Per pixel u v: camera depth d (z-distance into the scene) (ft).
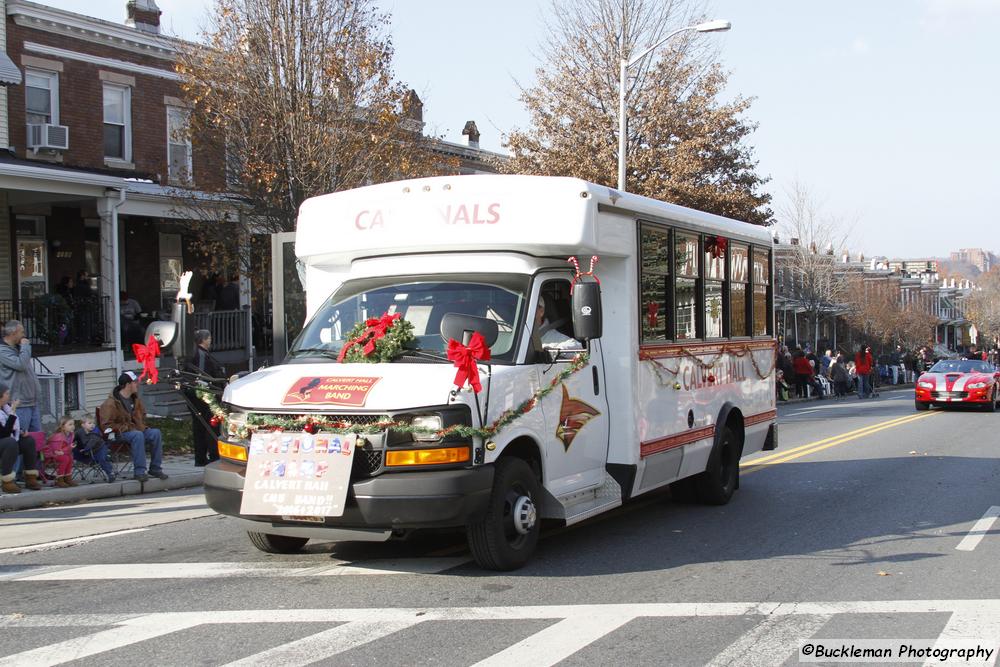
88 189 63.46
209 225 69.51
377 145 64.80
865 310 183.42
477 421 22.13
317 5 64.03
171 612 20.85
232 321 75.05
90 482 39.01
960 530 30.45
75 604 21.62
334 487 21.52
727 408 34.91
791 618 20.71
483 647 18.48
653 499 36.40
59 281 74.90
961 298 350.02
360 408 21.90
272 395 23.07
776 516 32.86
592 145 94.02
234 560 25.98
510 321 24.44
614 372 27.61
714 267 34.17
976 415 83.25
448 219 25.52
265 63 64.13
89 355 63.77
